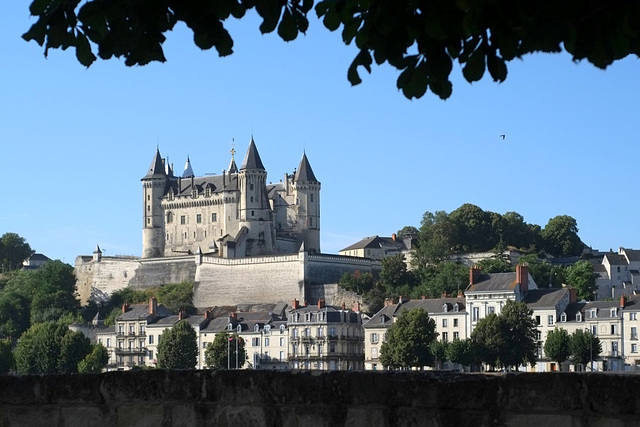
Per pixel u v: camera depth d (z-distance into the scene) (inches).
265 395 703.1
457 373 666.8
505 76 628.1
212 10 642.8
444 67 623.8
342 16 666.2
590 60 597.3
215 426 716.7
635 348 7332.7
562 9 580.4
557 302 7701.8
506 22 601.0
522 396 636.7
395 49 621.6
